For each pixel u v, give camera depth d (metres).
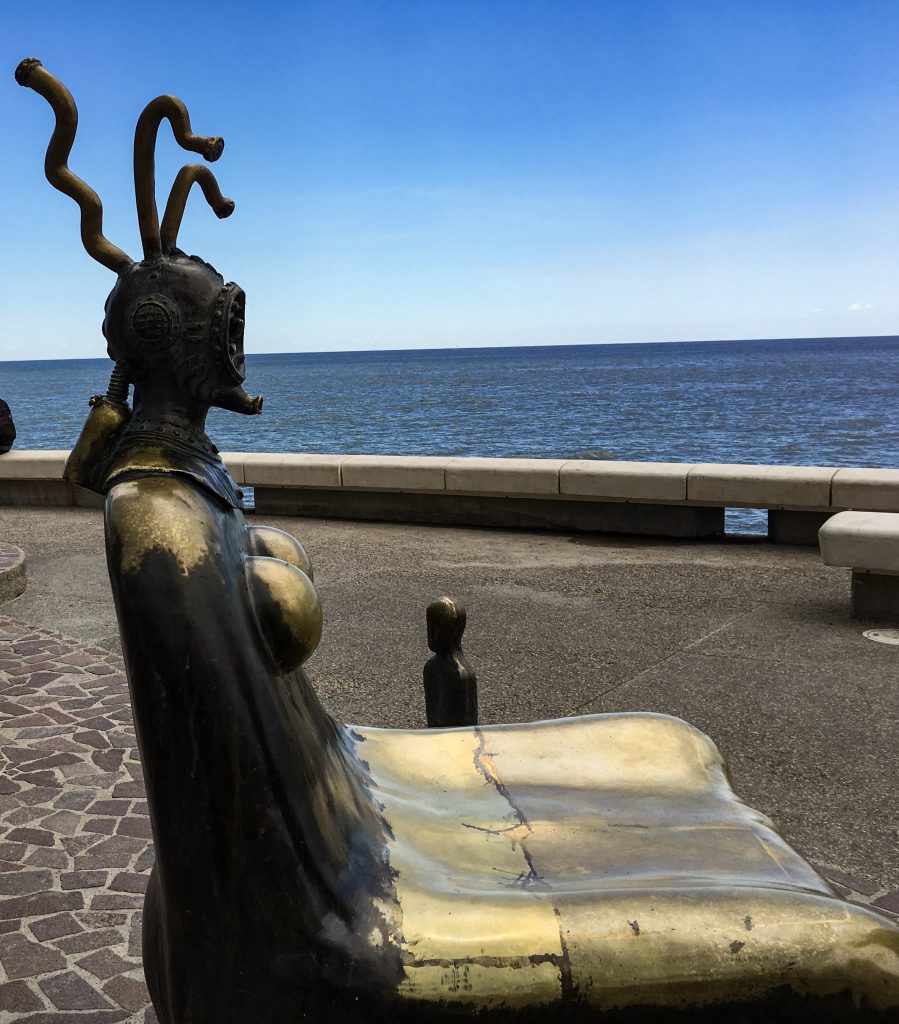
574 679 5.56
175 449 1.50
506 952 1.39
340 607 7.18
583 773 2.04
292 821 1.38
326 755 1.57
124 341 1.51
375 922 1.41
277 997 1.38
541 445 42.56
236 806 1.35
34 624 6.89
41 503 11.96
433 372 189.12
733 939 1.42
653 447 40.66
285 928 1.37
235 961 1.37
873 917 1.49
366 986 1.37
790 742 4.64
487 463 10.02
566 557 8.65
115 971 2.93
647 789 1.99
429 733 2.14
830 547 6.48
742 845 1.75
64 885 3.42
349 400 96.25
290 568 1.46
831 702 5.11
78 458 1.53
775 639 6.19
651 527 9.48
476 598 7.34
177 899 1.37
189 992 1.39
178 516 1.38
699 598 7.20
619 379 133.38
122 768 4.42
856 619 6.55
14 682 5.61
